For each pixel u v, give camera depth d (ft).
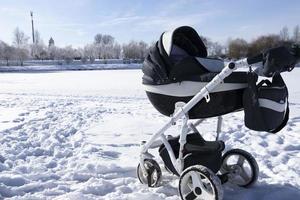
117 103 35.58
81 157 16.47
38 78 84.79
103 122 25.31
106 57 283.18
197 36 12.19
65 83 65.67
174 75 10.87
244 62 9.64
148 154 12.67
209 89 10.15
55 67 177.06
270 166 14.88
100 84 61.93
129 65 188.03
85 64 200.95
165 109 11.66
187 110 10.81
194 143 11.82
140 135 21.36
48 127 23.40
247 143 18.49
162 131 11.78
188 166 11.21
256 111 9.81
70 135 21.35
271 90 9.87
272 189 12.19
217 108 10.70
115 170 14.58
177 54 11.57
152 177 12.55
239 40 151.94
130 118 26.86
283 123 10.69
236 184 12.63
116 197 11.68
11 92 48.06
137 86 56.75
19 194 12.23
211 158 11.14
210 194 10.32
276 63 9.18
